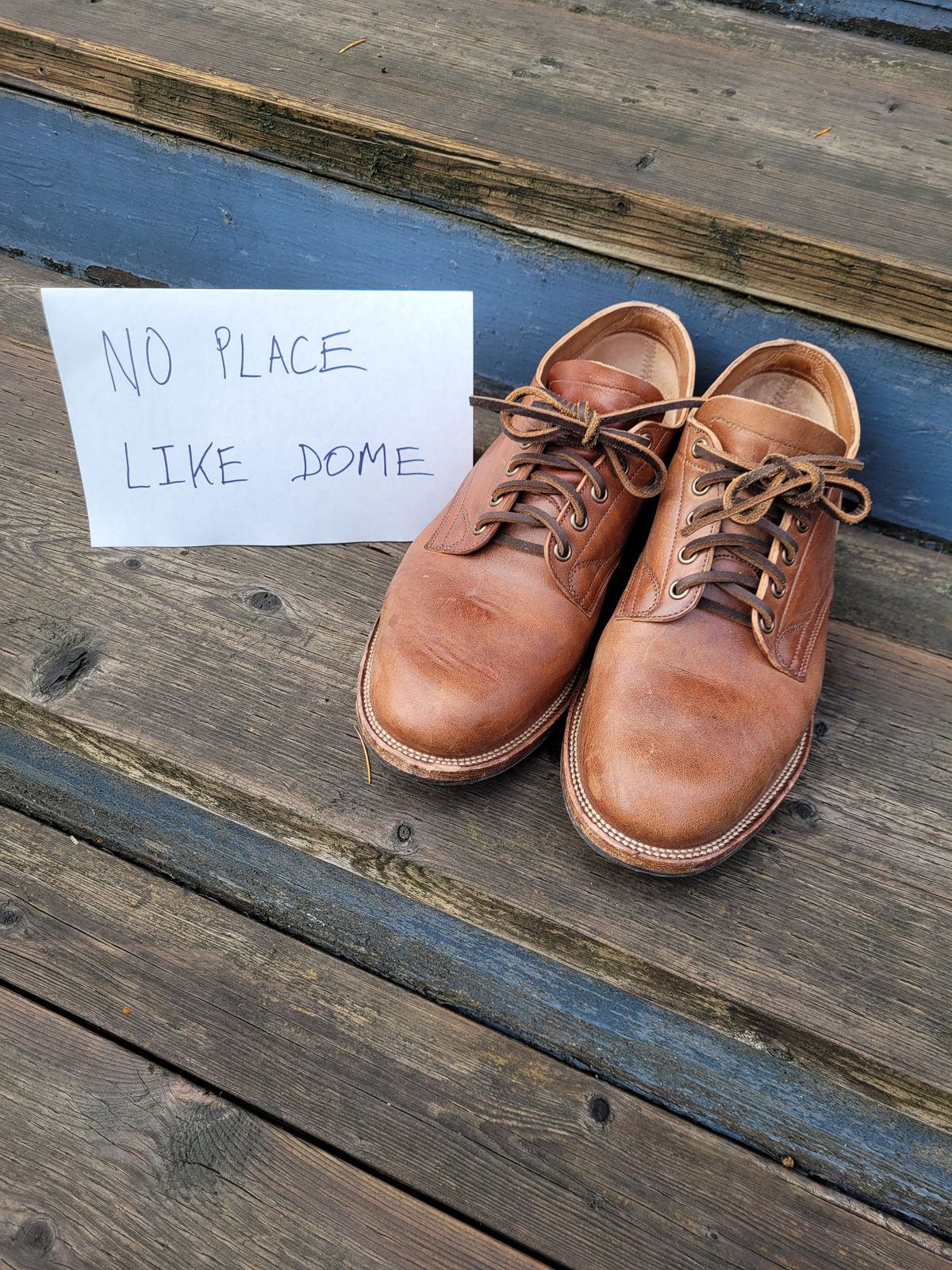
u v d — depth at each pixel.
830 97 1.15
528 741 0.84
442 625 0.84
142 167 1.20
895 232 0.95
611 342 1.06
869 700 0.95
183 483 1.03
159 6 1.22
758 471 0.81
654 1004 0.81
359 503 1.07
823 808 0.87
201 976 0.83
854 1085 0.76
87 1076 0.77
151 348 0.93
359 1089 0.77
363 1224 0.71
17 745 0.98
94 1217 0.71
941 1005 0.75
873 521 1.13
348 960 0.87
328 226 1.16
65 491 1.11
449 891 0.82
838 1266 0.70
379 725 0.82
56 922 0.86
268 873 0.91
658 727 0.78
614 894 0.80
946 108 1.14
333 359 0.97
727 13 1.30
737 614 0.84
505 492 0.89
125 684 0.93
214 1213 0.71
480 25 1.24
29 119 1.20
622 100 1.12
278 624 0.99
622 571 1.03
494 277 1.12
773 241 0.95
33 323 1.30
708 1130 0.77
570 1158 0.74
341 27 1.21
